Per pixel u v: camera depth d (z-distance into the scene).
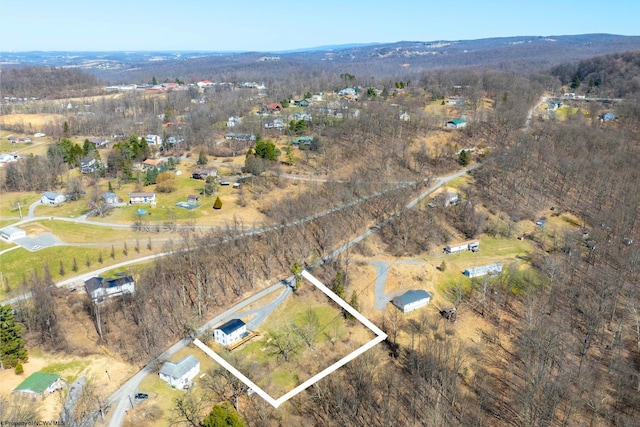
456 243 113.81
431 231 115.62
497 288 98.00
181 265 95.94
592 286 97.38
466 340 83.94
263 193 134.50
